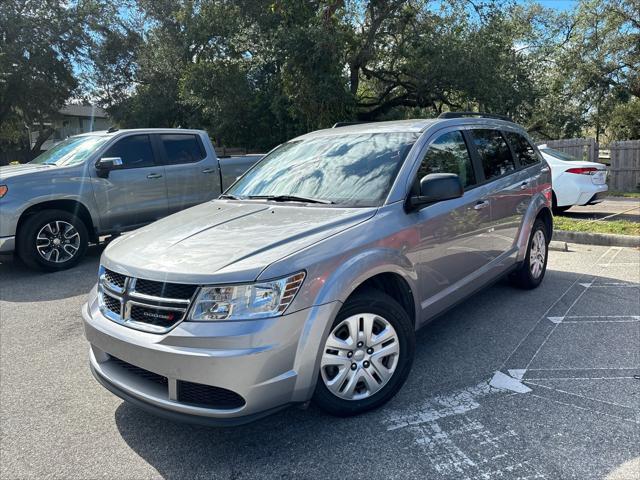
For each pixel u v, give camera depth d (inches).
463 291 162.7
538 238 218.5
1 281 270.8
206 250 114.5
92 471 109.7
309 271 108.7
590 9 924.0
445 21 752.3
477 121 187.5
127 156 309.9
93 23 1070.4
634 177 633.0
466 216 159.6
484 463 105.2
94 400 141.5
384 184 140.3
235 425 102.4
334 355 116.9
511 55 842.2
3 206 263.7
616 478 98.7
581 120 1062.4
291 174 162.6
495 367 148.9
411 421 122.0
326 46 666.8
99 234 301.0
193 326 102.2
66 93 1108.5
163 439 120.9
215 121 924.0
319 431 119.7
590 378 140.0
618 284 224.8
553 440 111.8
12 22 962.1
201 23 927.7
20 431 126.4
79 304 229.5
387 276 132.0
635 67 930.1
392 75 848.9
